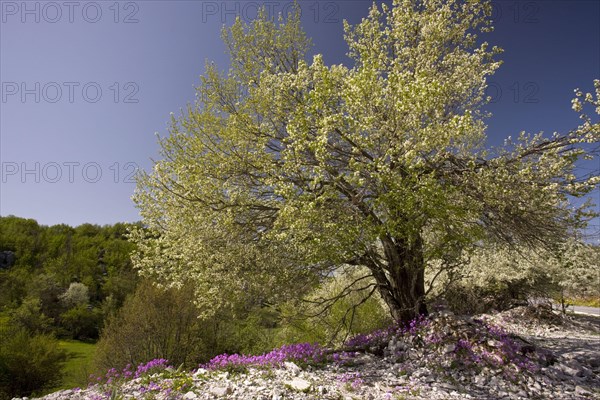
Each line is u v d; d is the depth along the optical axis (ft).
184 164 29.09
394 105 21.85
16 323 115.44
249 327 65.36
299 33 38.17
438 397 19.27
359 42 32.45
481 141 37.17
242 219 31.83
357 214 25.23
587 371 24.72
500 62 28.91
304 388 19.70
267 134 31.73
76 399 22.08
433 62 30.86
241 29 34.71
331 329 45.68
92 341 139.85
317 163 26.94
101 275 199.11
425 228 31.12
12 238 226.99
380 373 23.80
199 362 61.82
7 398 67.36
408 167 20.85
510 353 24.02
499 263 56.59
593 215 25.27
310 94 22.76
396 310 32.37
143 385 22.74
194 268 30.68
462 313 56.80
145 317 60.75
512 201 25.36
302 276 31.53
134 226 33.68
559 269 55.72
